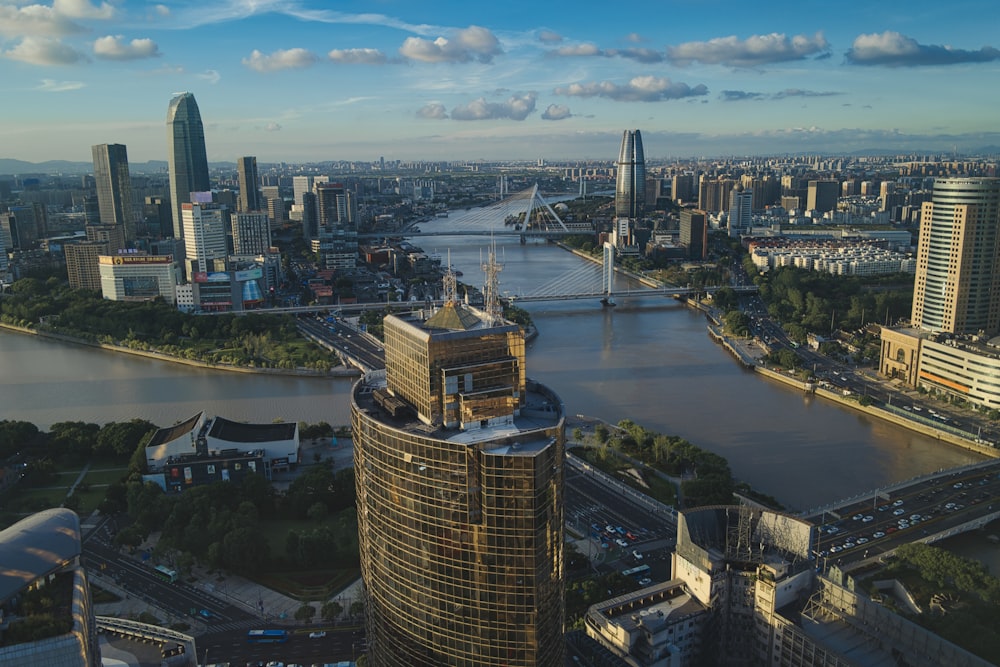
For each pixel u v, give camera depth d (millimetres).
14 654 165625
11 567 182000
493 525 198625
